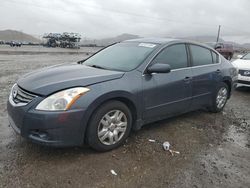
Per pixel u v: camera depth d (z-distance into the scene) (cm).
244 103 702
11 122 349
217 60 560
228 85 593
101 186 289
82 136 332
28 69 1195
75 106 317
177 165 343
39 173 304
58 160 333
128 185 295
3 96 621
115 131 367
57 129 312
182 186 299
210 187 301
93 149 360
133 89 373
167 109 438
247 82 808
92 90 332
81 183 292
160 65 390
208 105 543
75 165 324
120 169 323
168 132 448
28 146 364
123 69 398
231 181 316
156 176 315
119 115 368
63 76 350
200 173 328
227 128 493
